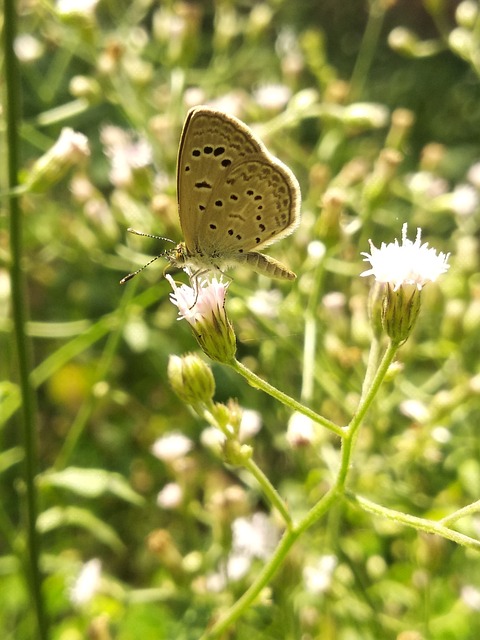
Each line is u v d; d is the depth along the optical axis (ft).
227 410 0.18
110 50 0.30
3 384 0.24
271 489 0.17
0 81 0.25
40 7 0.33
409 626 0.25
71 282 0.39
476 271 0.32
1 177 0.29
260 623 0.24
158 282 0.30
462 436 0.30
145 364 0.37
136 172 0.27
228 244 0.21
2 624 0.29
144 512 0.34
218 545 0.24
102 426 0.36
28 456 0.23
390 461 0.27
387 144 0.33
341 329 0.27
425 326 0.30
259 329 0.27
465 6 0.34
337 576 0.26
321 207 0.25
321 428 0.24
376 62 0.56
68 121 0.41
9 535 0.25
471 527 0.26
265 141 0.31
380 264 0.16
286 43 0.42
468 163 0.49
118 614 0.26
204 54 0.47
